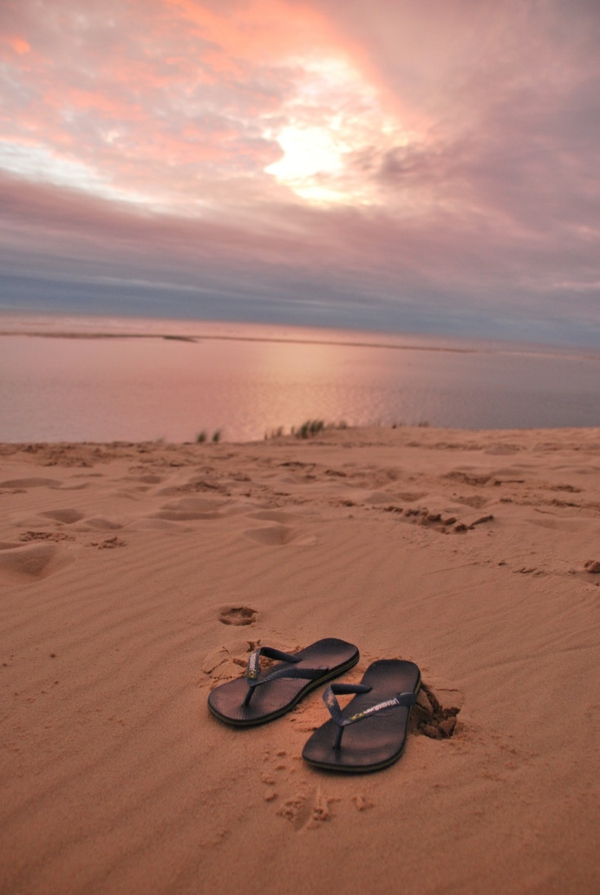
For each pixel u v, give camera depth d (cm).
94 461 777
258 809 154
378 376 3856
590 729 194
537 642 259
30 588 308
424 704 209
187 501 506
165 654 241
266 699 203
